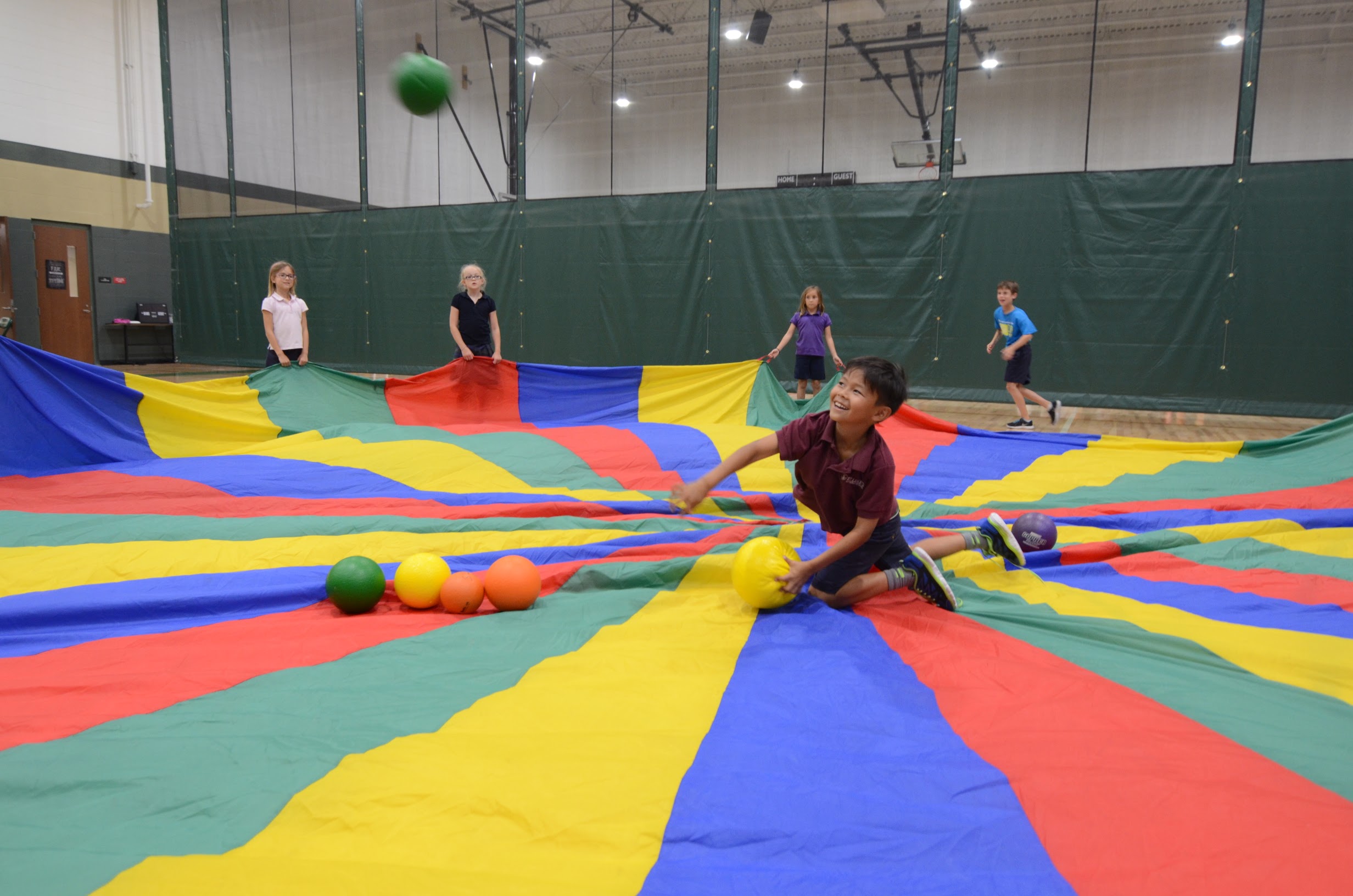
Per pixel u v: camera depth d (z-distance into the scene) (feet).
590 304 37.73
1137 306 30.22
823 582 8.04
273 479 12.31
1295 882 3.45
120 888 3.36
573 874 3.57
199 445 15.10
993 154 46.16
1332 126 37.88
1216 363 29.58
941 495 12.97
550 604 7.98
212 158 46.26
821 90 46.57
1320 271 28.30
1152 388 30.32
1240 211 28.89
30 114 42.65
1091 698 5.53
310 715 5.17
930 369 32.91
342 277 42.47
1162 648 6.72
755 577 7.41
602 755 4.59
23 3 42.01
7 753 4.60
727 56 46.80
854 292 33.65
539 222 38.34
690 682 5.86
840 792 4.23
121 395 14.65
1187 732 4.99
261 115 45.50
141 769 4.42
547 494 12.23
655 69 49.14
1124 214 30.12
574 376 19.04
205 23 45.70
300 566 8.84
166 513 10.77
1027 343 25.50
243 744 4.72
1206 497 12.53
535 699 5.47
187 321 47.37
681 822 3.95
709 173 35.37
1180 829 3.85
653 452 14.62
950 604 7.96
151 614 7.47
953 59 31.71
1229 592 8.34
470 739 4.77
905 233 32.81
